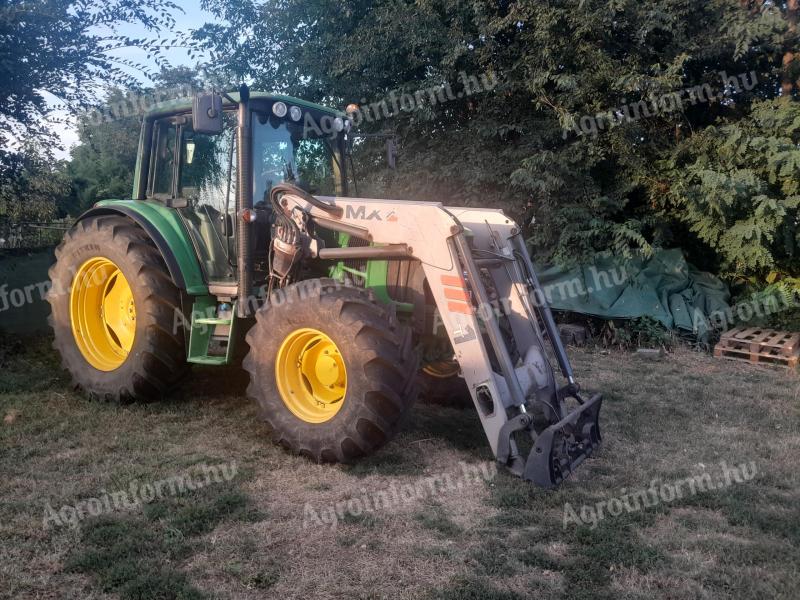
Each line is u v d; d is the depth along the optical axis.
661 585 2.85
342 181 5.71
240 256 4.75
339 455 4.03
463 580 2.85
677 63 8.38
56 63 6.84
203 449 4.36
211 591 2.74
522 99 9.48
